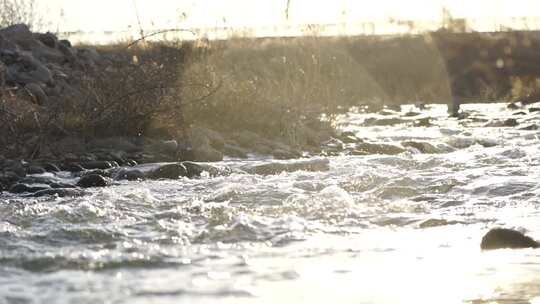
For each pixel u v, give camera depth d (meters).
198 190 23.36
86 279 12.03
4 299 10.76
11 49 51.12
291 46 57.31
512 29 111.69
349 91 76.31
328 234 16.27
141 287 11.49
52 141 35.22
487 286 11.78
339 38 103.31
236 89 41.97
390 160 29.81
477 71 98.25
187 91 40.53
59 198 21.62
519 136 42.69
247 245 14.98
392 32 110.44
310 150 38.31
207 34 49.56
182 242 15.24
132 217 17.84
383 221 17.78
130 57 44.72
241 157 36.28
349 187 23.48
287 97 43.31
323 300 10.94
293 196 20.97
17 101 37.91
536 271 12.76
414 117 59.56
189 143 36.22
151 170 28.14
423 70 98.75
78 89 43.34
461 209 19.66
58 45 55.31
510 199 21.02
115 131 37.47
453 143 39.12
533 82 91.94
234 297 10.98
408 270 12.83
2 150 32.69
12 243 14.95
